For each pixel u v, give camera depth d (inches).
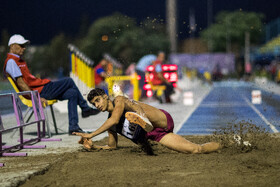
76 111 794.8
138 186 393.7
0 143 579.5
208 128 885.2
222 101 1761.8
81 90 1124.5
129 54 2669.8
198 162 496.4
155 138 549.0
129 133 543.8
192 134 797.9
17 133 847.1
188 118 1107.9
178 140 547.8
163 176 430.6
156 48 3006.9
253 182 398.0
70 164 504.7
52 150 624.1
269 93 2326.5
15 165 508.1
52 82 791.1
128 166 482.9
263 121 1003.9
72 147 647.1
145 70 1811.0
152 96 1721.2
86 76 1142.3
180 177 424.2
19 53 778.2
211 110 1339.8
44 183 420.5
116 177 430.6
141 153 572.1
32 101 731.4
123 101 535.5
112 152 585.9
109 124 527.5
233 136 609.9
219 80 5054.1
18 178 428.1
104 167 481.1
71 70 1127.6
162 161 507.8
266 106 1460.4
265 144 614.2
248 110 1316.4
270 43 4591.5
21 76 762.2
